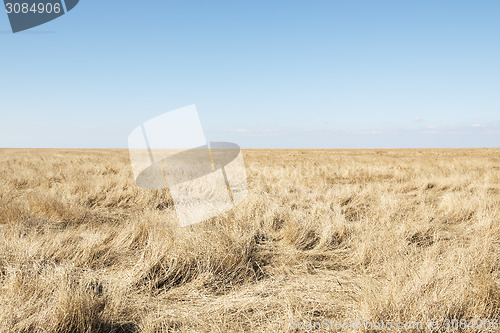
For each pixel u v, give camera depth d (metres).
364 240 4.43
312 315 2.73
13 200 6.81
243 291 3.23
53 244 3.90
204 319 2.69
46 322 2.37
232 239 4.21
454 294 2.69
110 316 2.61
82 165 16.62
